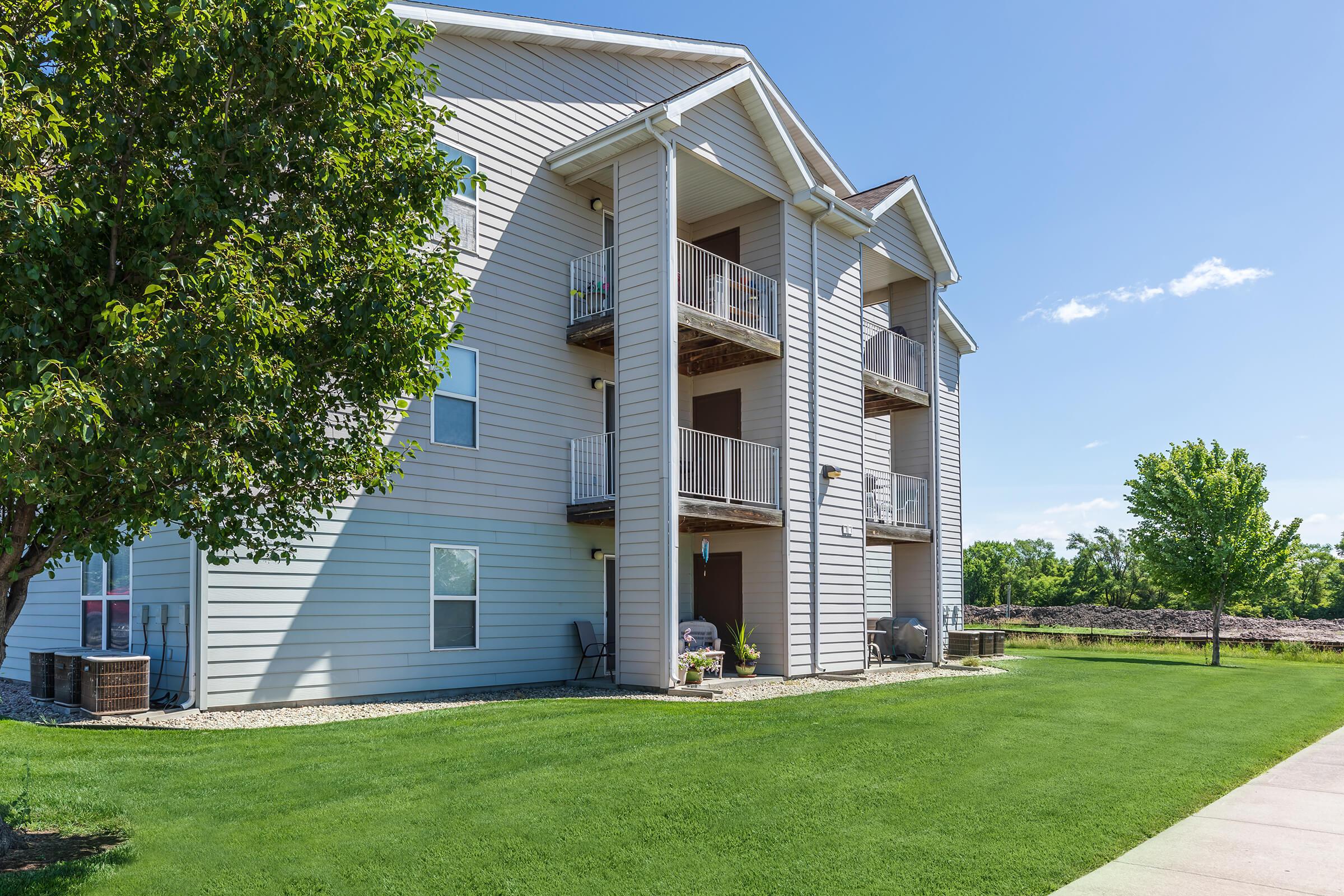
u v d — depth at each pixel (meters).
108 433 4.84
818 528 15.93
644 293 13.90
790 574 15.30
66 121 4.60
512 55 14.74
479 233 13.94
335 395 7.09
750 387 15.99
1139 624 38.91
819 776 7.55
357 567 12.23
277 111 5.73
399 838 5.84
